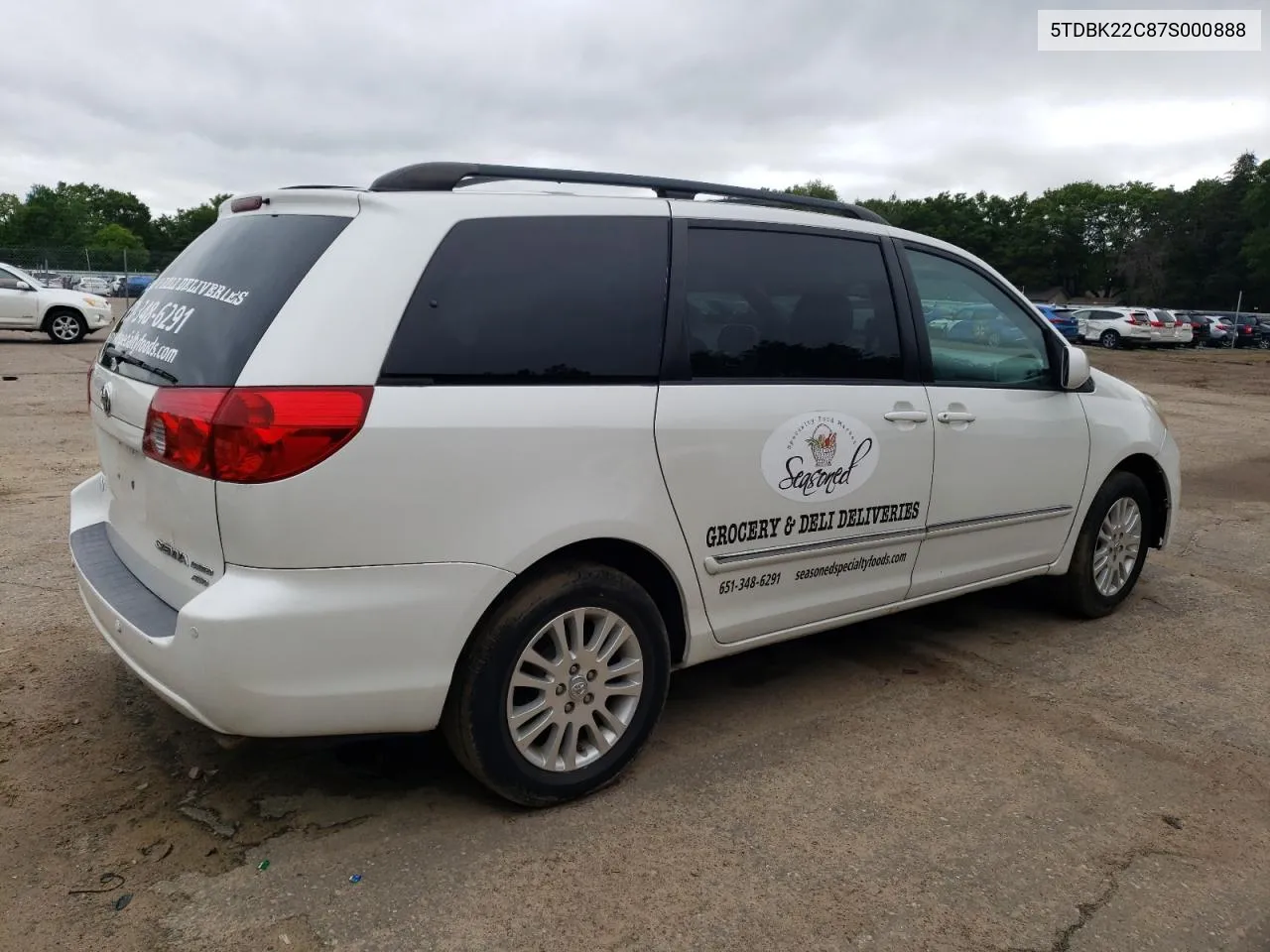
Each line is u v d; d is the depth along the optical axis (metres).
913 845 2.82
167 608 2.67
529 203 2.86
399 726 2.62
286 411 2.36
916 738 3.51
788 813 2.97
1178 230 79.69
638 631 3.01
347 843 2.72
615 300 2.93
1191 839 2.91
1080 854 2.81
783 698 3.82
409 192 2.70
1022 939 2.44
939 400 3.76
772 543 3.30
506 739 2.78
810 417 3.31
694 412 3.02
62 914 2.39
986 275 4.16
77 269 38.81
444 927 2.39
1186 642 4.58
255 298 2.58
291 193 2.80
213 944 2.30
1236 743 3.54
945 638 4.56
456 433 2.55
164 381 2.63
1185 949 2.43
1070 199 88.31
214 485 2.40
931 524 3.80
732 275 3.22
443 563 2.56
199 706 2.46
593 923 2.43
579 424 2.77
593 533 2.81
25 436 8.53
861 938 2.41
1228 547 6.34
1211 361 28.12
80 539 3.23
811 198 3.64
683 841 2.80
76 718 3.36
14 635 4.03
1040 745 3.48
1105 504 4.66
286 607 2.40
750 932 2.42
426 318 2.59
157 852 2.64
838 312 3.49
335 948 2.30
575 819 2.89
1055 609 4.94
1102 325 34.53
